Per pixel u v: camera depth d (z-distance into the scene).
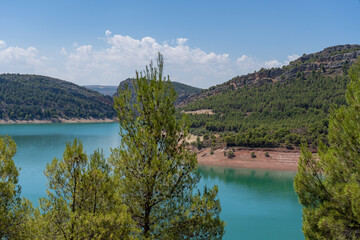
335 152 14.31
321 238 12.76
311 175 14.23
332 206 12.77
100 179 13.99
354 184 12.24
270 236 56.31
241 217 67.19
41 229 13.12
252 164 135.62
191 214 14.77
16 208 15.20
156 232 14.64
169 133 15.20
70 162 14.24
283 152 142.12
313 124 157.75
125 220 12.88
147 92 15.14
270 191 91.94
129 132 15.22
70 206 14.05
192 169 15.14
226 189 93.62
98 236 12.26
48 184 14.31
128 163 14.47
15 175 15.61
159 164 14.12
